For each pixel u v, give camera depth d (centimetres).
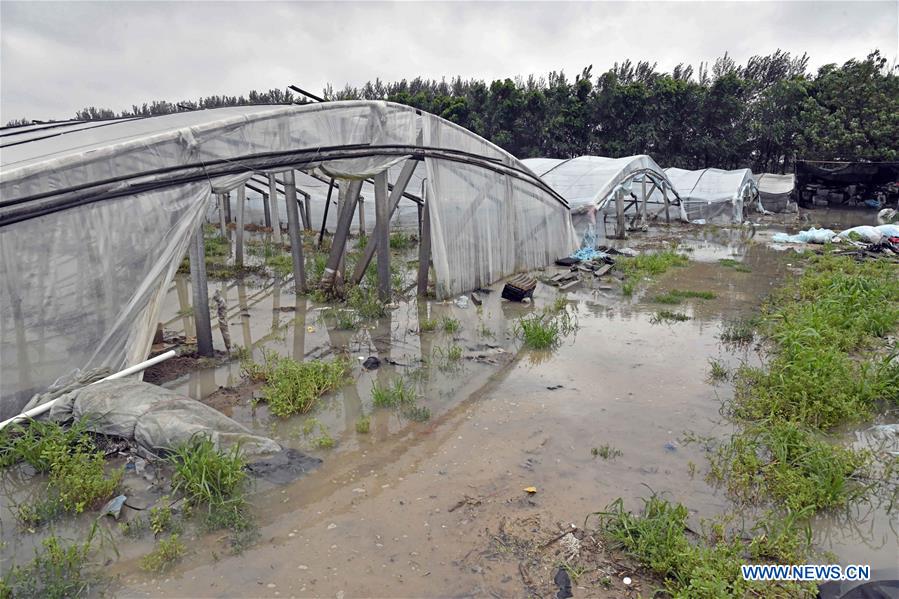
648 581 402
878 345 873
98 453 521
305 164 888
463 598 386
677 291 1270
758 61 4975
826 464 512
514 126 4153
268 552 429
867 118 3531
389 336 953
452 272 1206
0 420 588
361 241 1850
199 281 813
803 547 433
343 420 649
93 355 650
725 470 532
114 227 659
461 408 680
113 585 396
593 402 691
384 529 456
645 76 5031
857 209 3425
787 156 4281
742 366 778
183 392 720
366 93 5603
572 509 480
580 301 1209
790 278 1431
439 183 1157
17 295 595
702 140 4006
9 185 575
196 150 735
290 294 1242
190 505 480
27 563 415
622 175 2167
